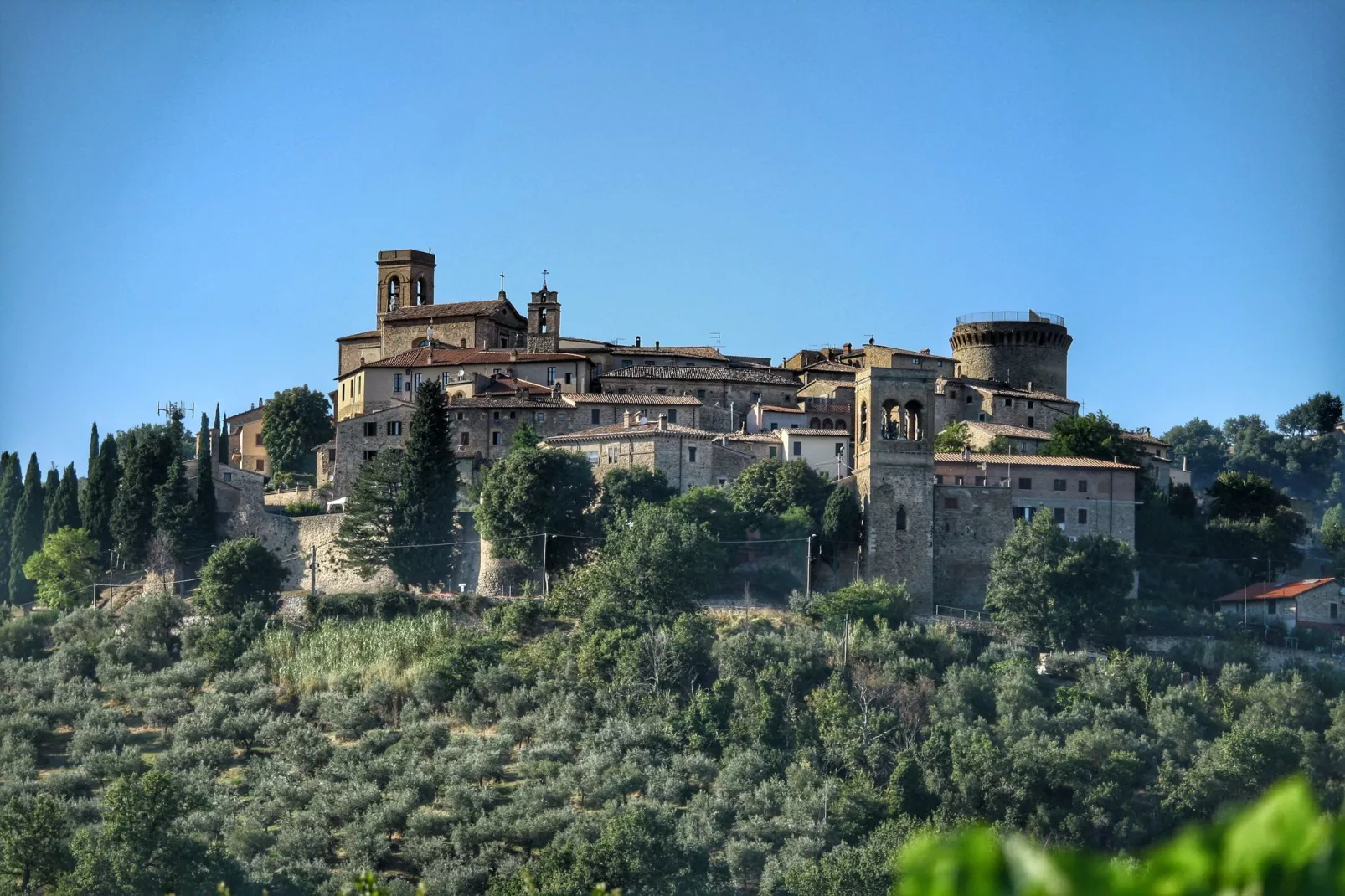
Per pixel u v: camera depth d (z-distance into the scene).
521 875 92.12
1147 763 115.75
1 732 123.56
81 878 92.19
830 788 107.88
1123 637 140.62
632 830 97.12
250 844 101.56
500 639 137.88
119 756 118.62
